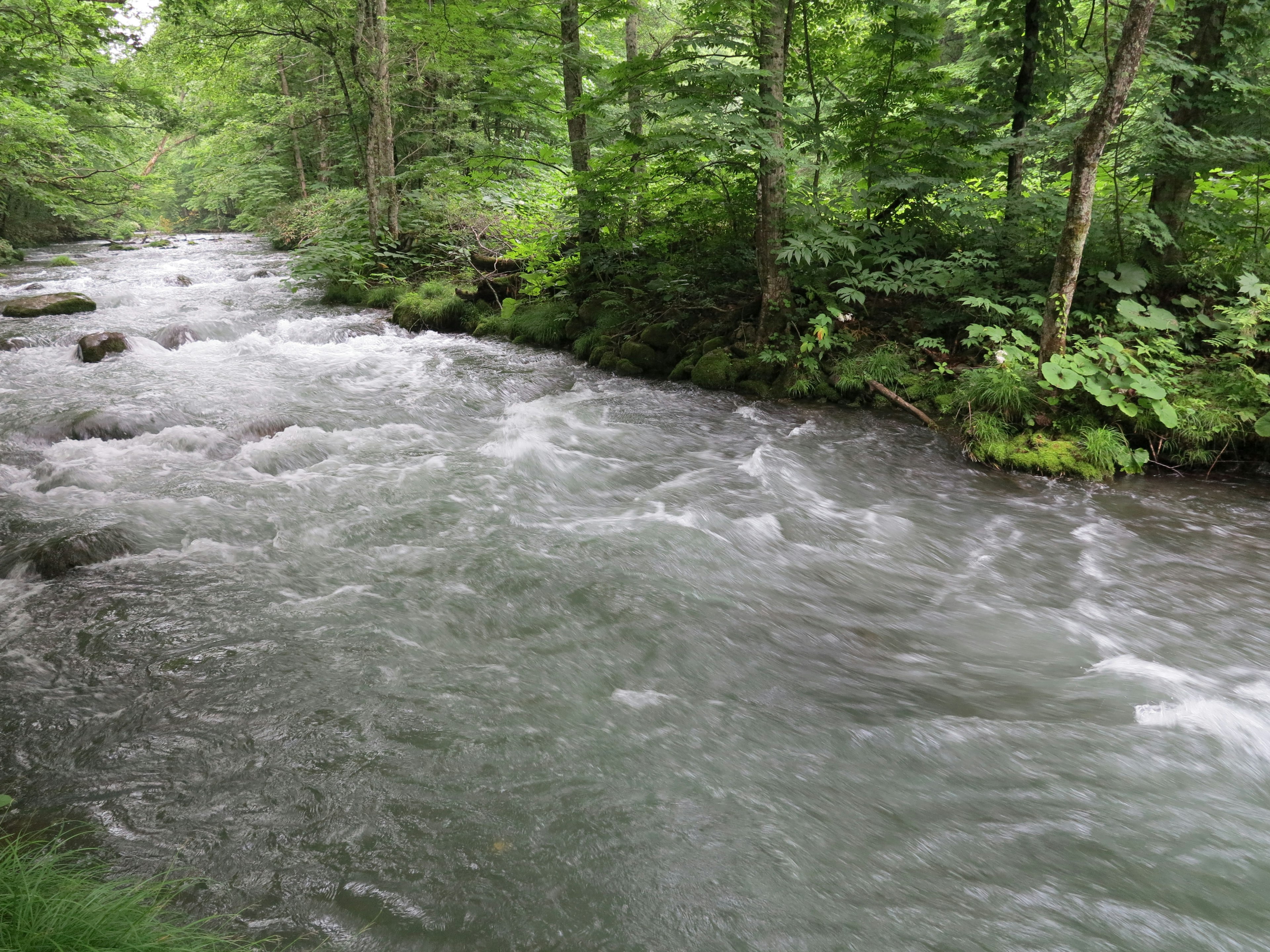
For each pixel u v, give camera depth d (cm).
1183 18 873
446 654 404
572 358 1154
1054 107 1092
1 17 1303
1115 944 245
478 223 1606
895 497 683
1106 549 583
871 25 1074
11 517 550
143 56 1719
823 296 993
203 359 1062
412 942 237
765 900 258
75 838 273
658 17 1769
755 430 855
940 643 444
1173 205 894
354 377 1002
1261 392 728
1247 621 476
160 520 553
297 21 1572
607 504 637
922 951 240
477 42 1262
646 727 352
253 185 2953
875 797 312
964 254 948
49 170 2281
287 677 377
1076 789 319
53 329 1188
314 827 283
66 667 380
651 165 1149
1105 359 741
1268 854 286
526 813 294
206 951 219
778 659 418
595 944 239
